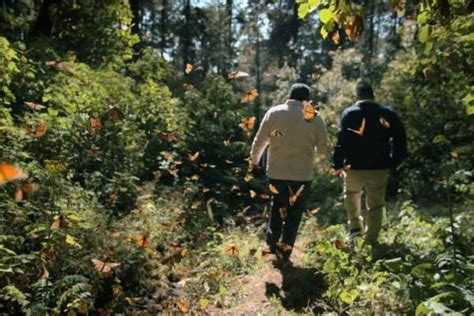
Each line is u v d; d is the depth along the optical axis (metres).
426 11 3.53
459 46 4.56
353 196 6.06
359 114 5.82
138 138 8.55
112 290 5.07
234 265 6.03
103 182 7.30
